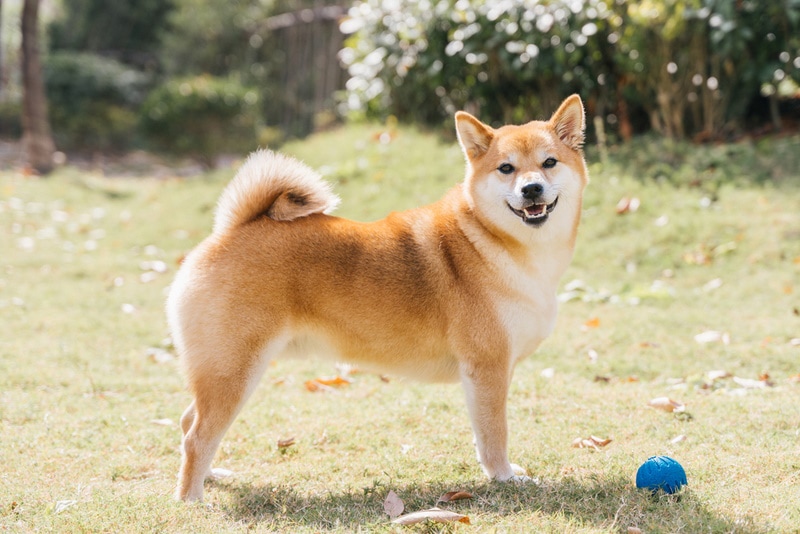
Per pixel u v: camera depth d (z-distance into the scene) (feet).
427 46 37.37
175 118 50.65
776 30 31.91
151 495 12.06
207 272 12.49
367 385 18.62
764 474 12.34
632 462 13.07
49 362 19.47
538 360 19.69
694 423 14.88
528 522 10.92
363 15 40.52
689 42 32.83
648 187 31.27
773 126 34.58
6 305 24.44
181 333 12.45
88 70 64.80
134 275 28.84
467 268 12.93
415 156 36.32
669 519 10.86
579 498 11.87
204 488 12.90
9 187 40.42
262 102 62.75
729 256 26.99
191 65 67.82
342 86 56.59
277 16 64.95
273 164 13.05
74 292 26.22
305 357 13.20
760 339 20.44
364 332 12.90
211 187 39.27
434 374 13.42
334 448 14.60
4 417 15.78
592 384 17.81
